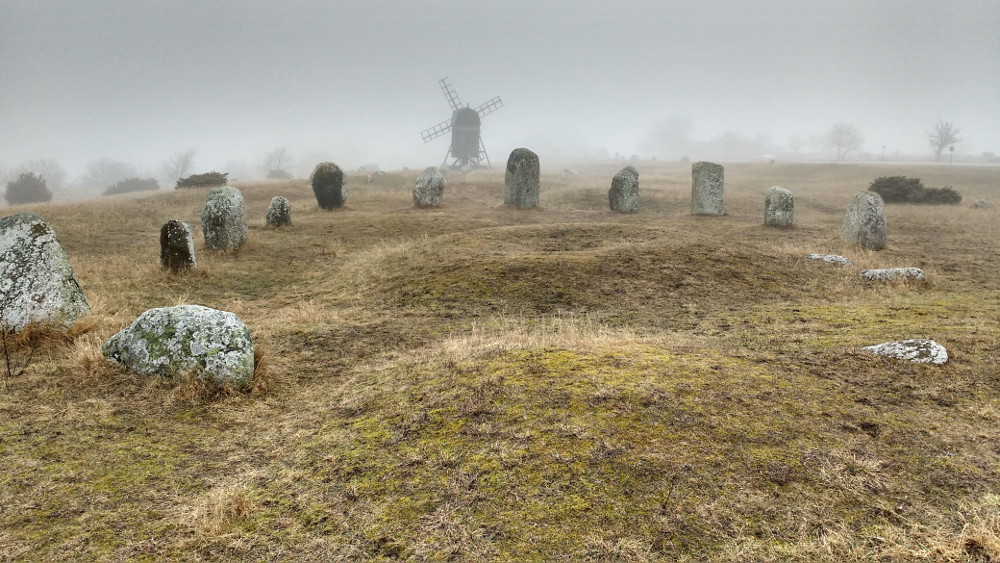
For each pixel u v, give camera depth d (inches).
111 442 223.3
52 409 247.0
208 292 524.1
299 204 1206.3
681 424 209.2
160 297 486.9
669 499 168.1
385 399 257.8
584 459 188.9
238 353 281.9
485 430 211.9
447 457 197.2
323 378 309.9
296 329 402.6
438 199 1144.2
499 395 239.1
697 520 159.3
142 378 278.5
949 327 351.9
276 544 159.8
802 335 354.3
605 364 272.7
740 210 1208.2
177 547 159.8
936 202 1295.5
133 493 188.5
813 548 147.0
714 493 170.4
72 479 195.2
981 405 233.8
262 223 932.6
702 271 555.5
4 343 313.1
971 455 192.5
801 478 177.3
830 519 158.6
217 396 270.1
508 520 163.0
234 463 211.6
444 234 808.9
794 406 227.8
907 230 889.5
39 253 349.4
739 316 431.2
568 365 271.7
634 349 303.9
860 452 192.9
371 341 379.6
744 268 572.1
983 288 518.6
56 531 166.9
